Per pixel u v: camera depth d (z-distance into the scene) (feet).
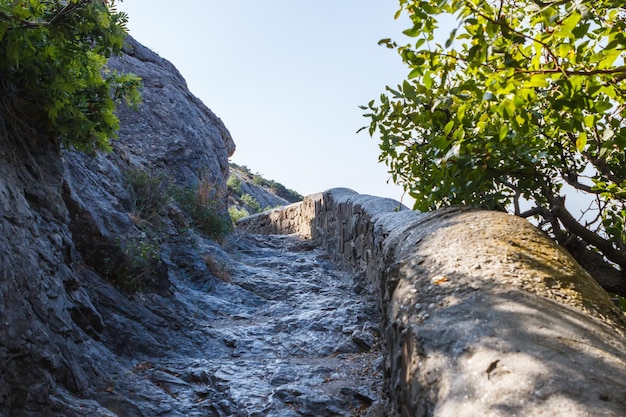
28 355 11.70
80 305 15.29
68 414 11.92
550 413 4.70
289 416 14.35
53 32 12.66
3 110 13.61
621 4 7.06
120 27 13.57
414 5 7.61
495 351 5.77
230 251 34.12
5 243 12.00
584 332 6.01
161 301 20.24
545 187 10.96
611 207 11.11
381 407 9.89
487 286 7.31
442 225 9.93
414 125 12.06
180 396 14.97
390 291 9.09
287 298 25.95
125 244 19.71
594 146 10.66
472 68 7.69
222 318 22.24
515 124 7.47
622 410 4.57
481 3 7.34
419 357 6.60
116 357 16.03
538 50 6.90
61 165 15.78
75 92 15.24
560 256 8.23
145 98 39.37
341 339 20.27
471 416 5.08
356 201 30.37
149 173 30.32
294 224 47.50
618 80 7.14
